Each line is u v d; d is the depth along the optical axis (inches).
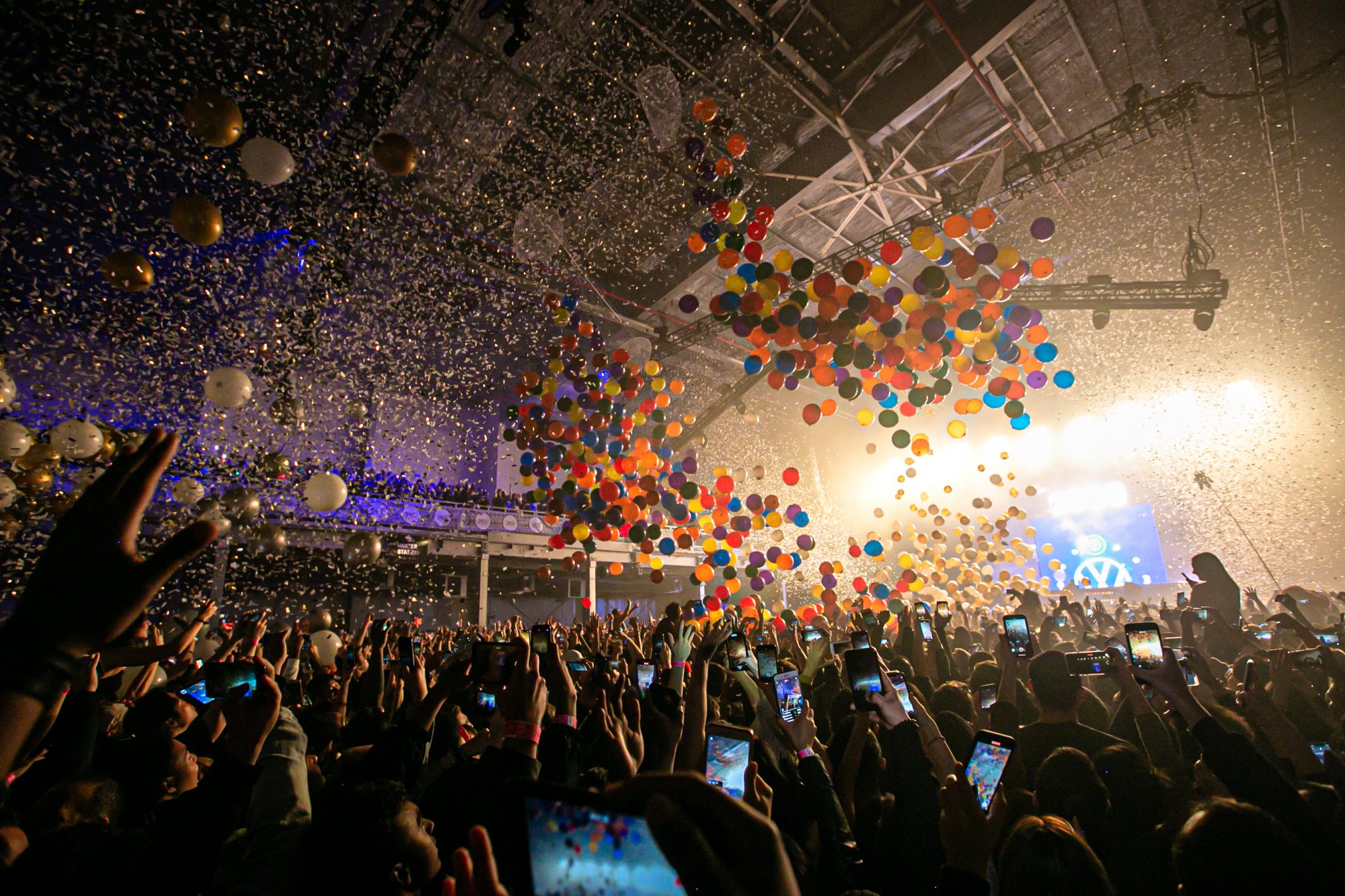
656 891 22.7
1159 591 717.9
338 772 75.4
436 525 575.5
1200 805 57.7
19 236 347.9
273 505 422.0
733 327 234.2
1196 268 473.1
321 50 363.3
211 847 53.4
